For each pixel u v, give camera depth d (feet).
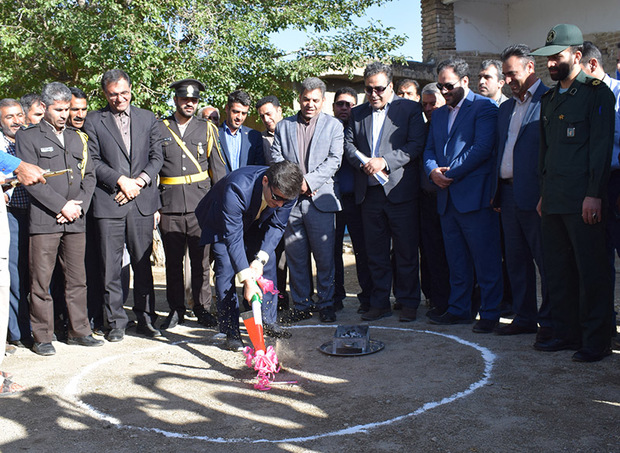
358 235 21.35
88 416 12.65
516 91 16.84
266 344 17.53
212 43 33.12
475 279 20.89
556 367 14.53
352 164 20.17
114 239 18.66
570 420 11.55
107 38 30.89
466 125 18.48
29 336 18.48
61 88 17.25
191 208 19.97
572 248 15.34
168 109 32.50
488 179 18.25
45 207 17.17
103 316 19.86
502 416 11.85
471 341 17.12
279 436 11.36
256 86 36.24
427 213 20.12
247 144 21.66
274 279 17.97
